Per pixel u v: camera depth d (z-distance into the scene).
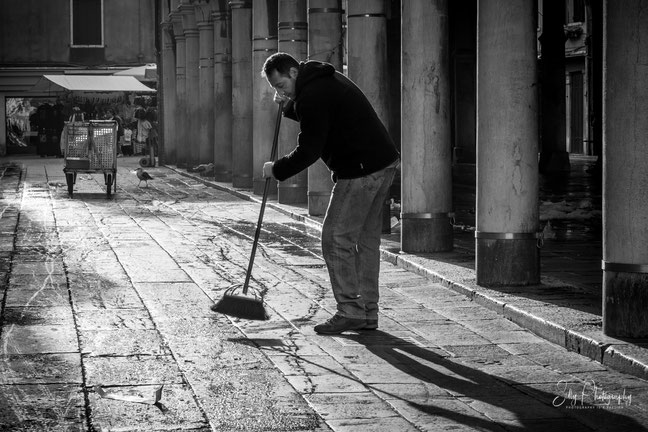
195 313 8.52
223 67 26.81
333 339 7.60
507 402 5.91
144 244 13.41
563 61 29.44
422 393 6.08
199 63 30.97
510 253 9.41
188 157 32.19
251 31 23.80
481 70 9.42
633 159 7.11
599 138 27.30
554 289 9.27
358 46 13.70
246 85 23.97
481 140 9.45
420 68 11.67
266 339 7.55
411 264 11.04
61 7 48.72
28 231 14.95
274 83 7.73
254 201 21.05
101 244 13.36
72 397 5.89
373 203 7.87
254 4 21.14
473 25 34.81
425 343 7.51
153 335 7.62
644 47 7.11
